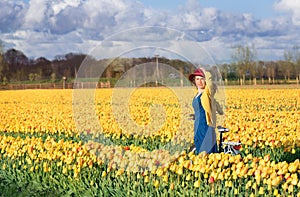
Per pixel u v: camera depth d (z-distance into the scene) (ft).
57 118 69.72
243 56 184.44
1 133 57.62
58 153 35.81
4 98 129.90
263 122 58.03
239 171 28.17
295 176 27.12
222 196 27.12
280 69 190.29
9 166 38.04
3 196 32.35
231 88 151.74
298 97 109.09
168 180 30.27
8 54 219.20
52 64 198.39
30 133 56.65
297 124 55.93
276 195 26.21
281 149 41.39
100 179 32.09
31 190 33.47
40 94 146.51
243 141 42.63
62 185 33.42
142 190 29.50
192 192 27.81
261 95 116.26
